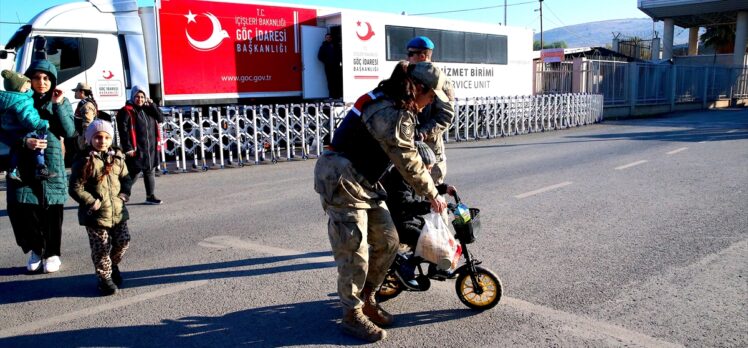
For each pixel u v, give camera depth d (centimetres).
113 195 450
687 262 504
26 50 1086
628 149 1367
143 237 632
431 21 1684
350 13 1447
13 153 487
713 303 412
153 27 1203
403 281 394
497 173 1044
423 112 445
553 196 812
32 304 438
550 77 2472
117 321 403
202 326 392
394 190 402
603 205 745
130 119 783
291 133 1328
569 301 420
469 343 358
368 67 1504
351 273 357
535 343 355
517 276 476
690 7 4016
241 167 1209
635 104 2855
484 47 1898
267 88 1379
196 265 527
